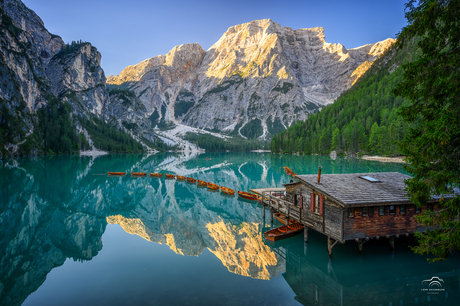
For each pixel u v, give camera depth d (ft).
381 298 45.34
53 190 151.43
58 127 575.79
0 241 75.87
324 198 62.08
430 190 37.17
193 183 191.83
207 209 119.03
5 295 46.55
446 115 32.94
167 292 46.37
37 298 45.06
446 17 32.42
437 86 34.12
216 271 55.57
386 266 57.26
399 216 59.82
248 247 71.56
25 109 566.36
